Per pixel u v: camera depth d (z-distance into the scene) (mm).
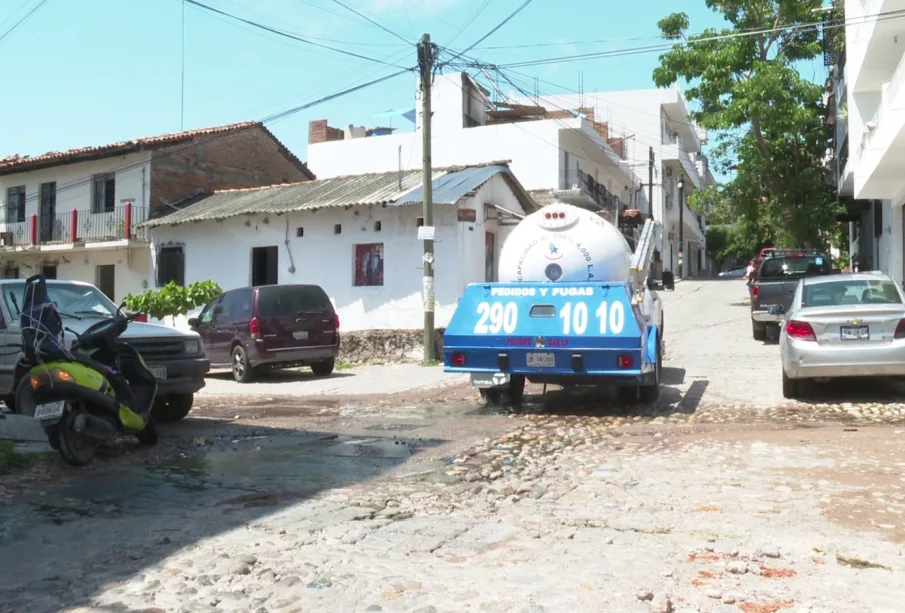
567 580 4379
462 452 8016
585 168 37031
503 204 22719
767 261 19094
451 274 19766
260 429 9680
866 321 9938
